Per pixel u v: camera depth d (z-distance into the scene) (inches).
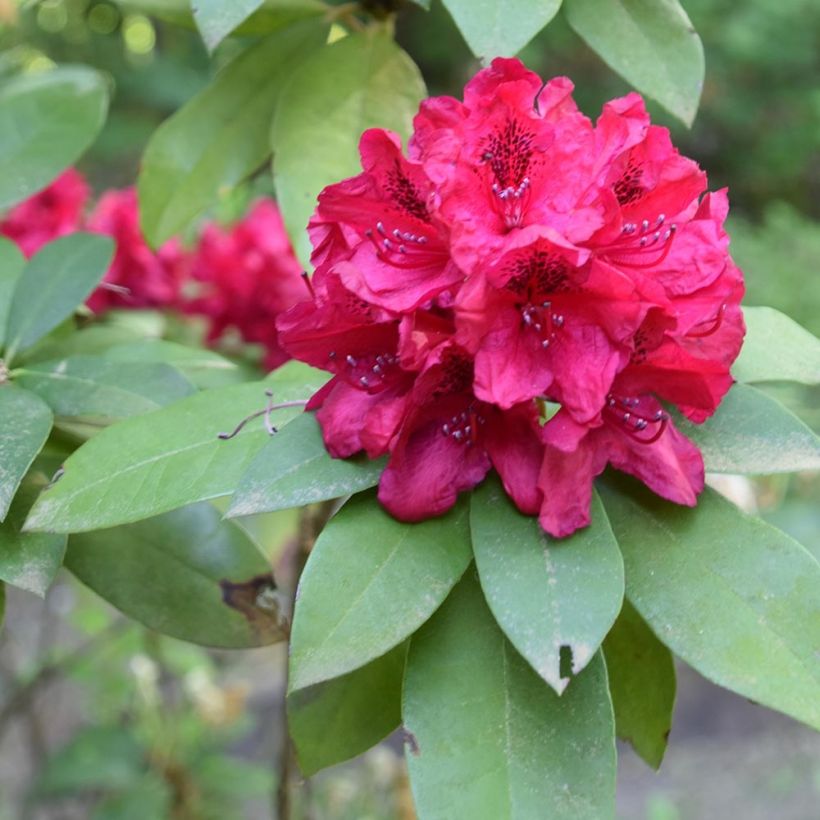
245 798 48.2
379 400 19.7
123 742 45.4
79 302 23.7
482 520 19.3
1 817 49.9
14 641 49.4
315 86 24.8
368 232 19.2
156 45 88.0
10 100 27.3
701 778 66.2
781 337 21.9
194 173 26.5
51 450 24.0
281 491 19.4
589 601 18.5
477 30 20.9
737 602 19.1
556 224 19.1
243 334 35.1
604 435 19.4
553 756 18.8
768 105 117.0
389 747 58.2
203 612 23.3
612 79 106.4
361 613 18.7
